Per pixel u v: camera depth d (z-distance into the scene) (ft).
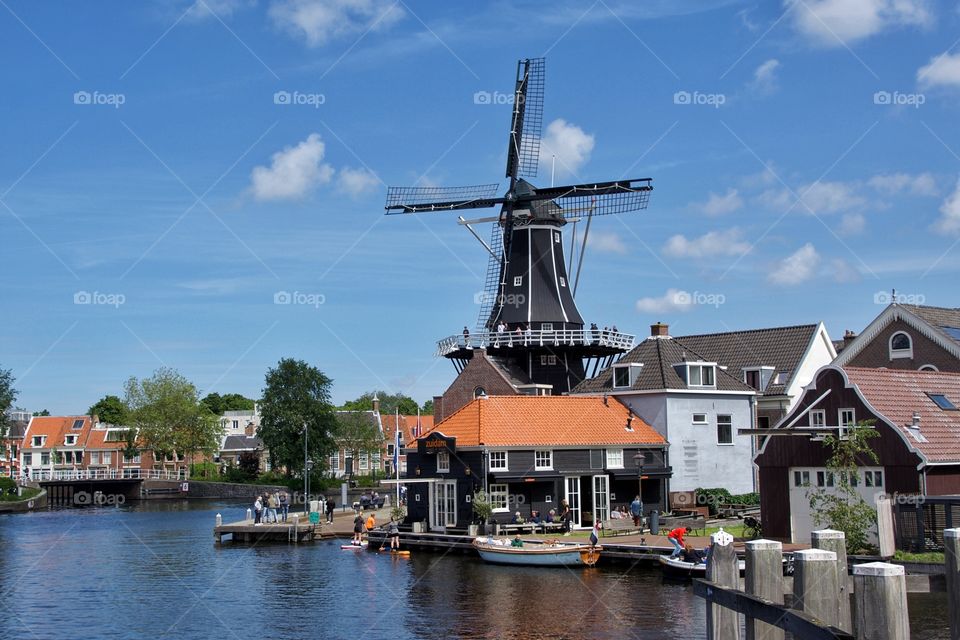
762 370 211.20
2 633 108.78
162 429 392.68
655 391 188.14
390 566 147.54
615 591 117.70
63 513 295.28
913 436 126.72
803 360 211.61
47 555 175.63
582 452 172.65
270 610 116.88
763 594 44.96
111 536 211.61
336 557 161.79
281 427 358.02
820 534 45.14
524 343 214.69
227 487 376.48
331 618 111.14
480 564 144.56
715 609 49.37
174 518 266.36
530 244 225.15
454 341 225.15
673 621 101.09
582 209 226.58
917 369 174.29
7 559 170.71
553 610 108.68
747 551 46.03
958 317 186.39
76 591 134.62
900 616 36.52
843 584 44.52
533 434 169.68
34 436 459.73
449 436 168.14
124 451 416.46
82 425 461.37
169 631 107.96
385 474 423.64
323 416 362.33
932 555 110.42
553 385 220.02
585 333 214.90
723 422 194.08
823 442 130.72
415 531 171.63
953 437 130.52
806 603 40.68
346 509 240.12
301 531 185.98
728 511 180.96
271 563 156.87
